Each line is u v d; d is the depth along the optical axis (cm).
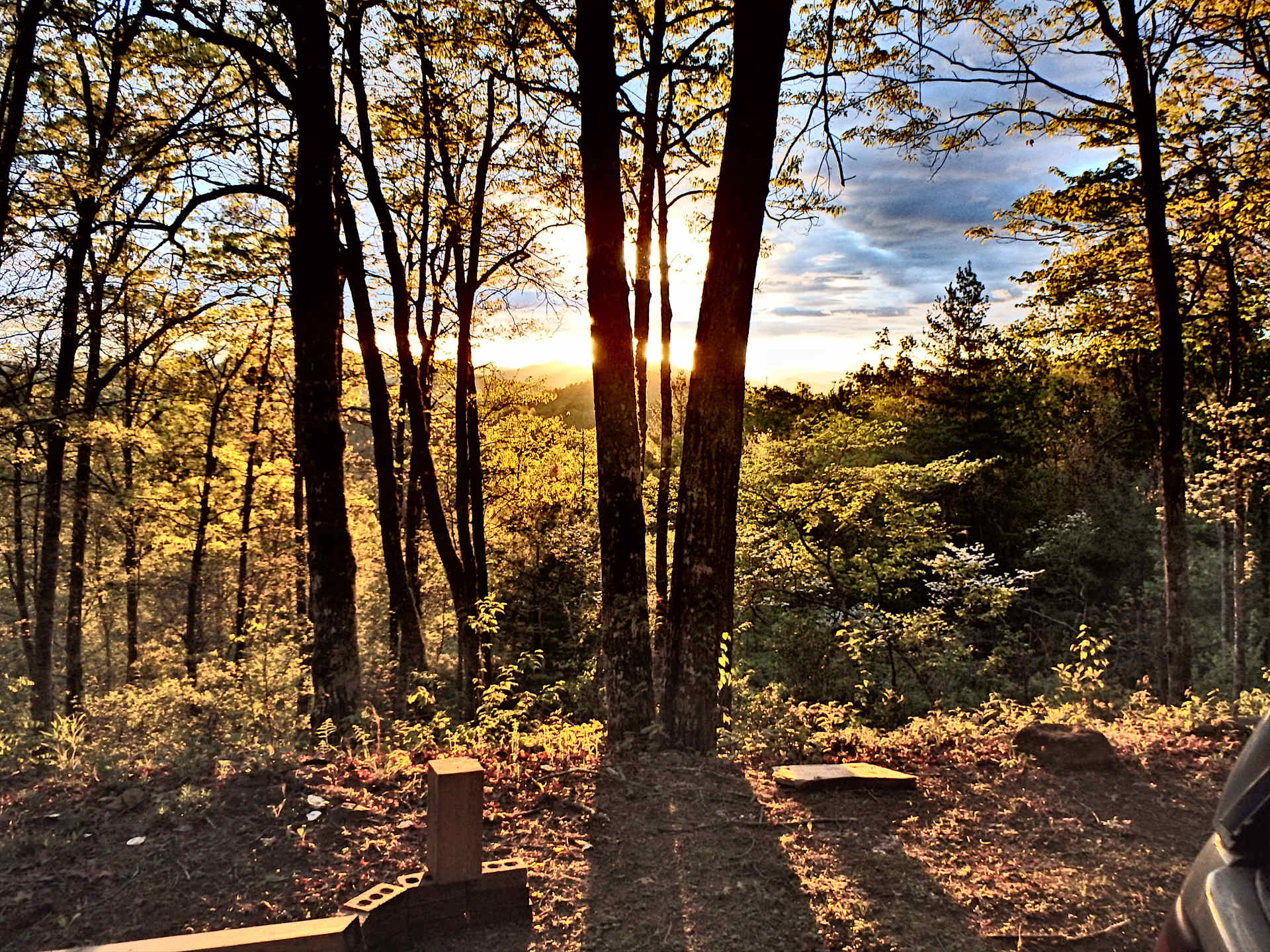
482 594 1792
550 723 739
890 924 378
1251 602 2067
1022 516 3044
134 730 830
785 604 1961
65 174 1148
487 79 1545
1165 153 1412
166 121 1345
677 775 571
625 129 1256
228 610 3127
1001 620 2219
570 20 1215
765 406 4147
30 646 2100
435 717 733
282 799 480
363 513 2594
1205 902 181
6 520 2172
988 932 371
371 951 344
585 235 745
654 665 1022
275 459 2377
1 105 1045
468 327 1708
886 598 2106
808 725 693
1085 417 3114
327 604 874
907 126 1052
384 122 1578
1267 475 1473
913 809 517
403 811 479
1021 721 730
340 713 854
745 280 671
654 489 1953
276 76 1316
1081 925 376
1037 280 1727
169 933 357
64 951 302
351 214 1387
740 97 663
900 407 4012
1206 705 777
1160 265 1155
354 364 2178
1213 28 1256
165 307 1878
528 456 2688
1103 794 538
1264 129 1362
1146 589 2380
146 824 447
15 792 491
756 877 423
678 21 1223
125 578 2275
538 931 371
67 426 1359
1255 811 184
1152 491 2450
